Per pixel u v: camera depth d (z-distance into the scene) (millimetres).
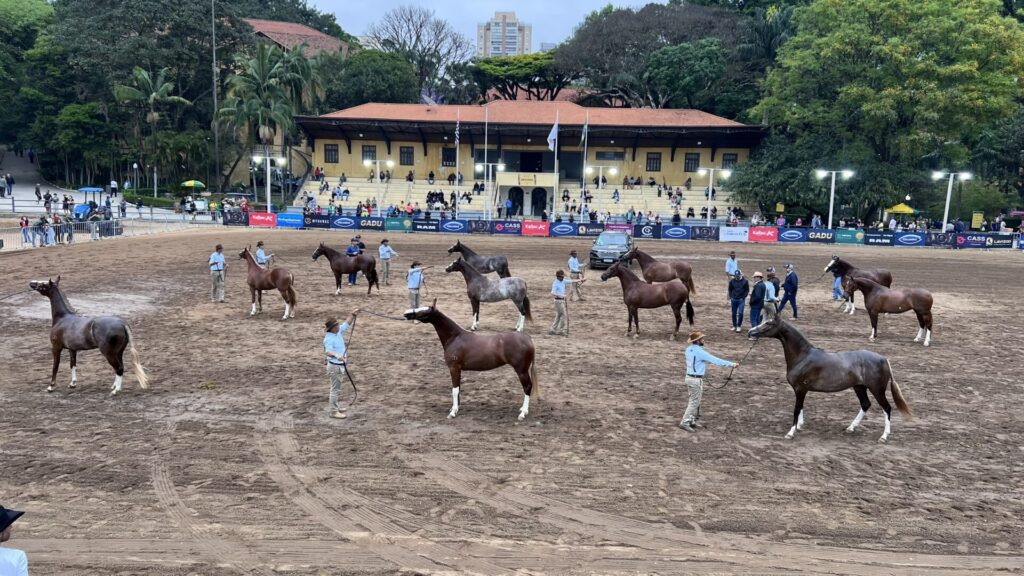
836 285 23688
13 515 3889
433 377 13836
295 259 32281
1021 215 58219
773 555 7266
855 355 10711
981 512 8305
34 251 31641
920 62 46938
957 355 16328
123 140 68938
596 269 31172
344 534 7594
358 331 18000
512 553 7242
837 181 51156
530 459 9727
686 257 36094
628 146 65562
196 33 68562
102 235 38906
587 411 11875
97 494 8406
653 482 9008
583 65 72500
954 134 48781
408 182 64312
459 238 44094
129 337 12266
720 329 18984
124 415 11258
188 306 20953
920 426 11391
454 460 9648
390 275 28188
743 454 10047
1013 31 47750
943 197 60344
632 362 15242
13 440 10086
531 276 28812
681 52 64688
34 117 69750
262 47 61531
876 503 8508
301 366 14438
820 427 11273
